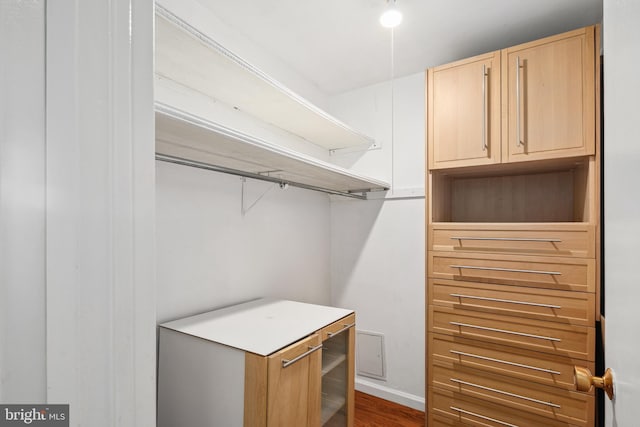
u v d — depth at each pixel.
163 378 1.37
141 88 0.47
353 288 2.55
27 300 0.36
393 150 2.41
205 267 1.63
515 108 1.65
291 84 2.23
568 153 1.53
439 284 1.83
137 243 0.46
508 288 1.64
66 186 0.39
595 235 1.45
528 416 1.58
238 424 1.14
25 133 0.36
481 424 1.69
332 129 2.12
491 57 1.73
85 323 0.40
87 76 0.41
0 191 0.34
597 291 1.44
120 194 0.44
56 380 0.38
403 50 2.00
